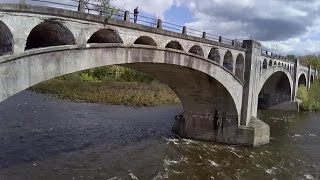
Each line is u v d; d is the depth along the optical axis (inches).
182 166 1307.8
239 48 1663.4
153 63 1194.0
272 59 2460.6
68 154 1347.2
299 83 4003.4
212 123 1721.2
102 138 1657.2
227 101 1659.7
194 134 1768.0
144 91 3590.1
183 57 1293.1
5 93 694.5
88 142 1560.0
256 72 1806.1
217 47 1513.3
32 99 3009.4
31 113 2202.3
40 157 1280.8
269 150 1617.9
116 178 1120.8
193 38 1346.0
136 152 1449.3
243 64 1721.2
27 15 727.7
